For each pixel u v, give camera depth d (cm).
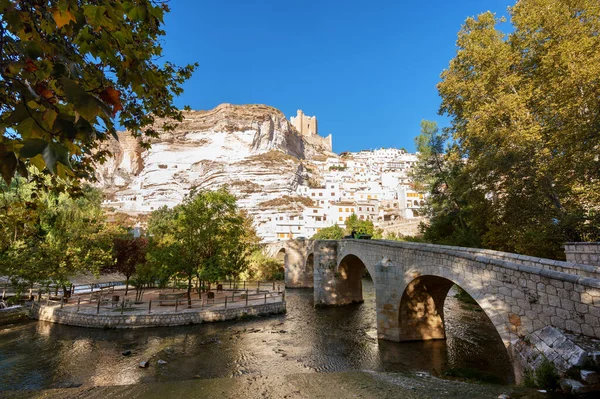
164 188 11444
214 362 1560
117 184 12562
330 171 13025
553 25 2025
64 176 128
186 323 2314
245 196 9788
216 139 11975
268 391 1049
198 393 1040
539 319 899
